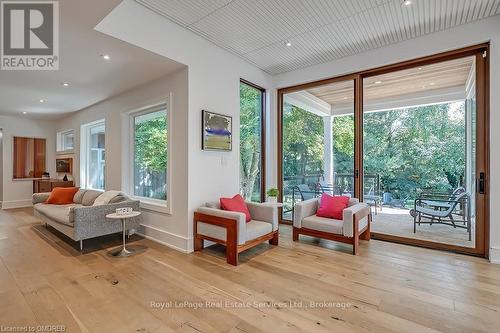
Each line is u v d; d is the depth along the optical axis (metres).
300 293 2.22
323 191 4.45
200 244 3.31
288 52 3.88
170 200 3.50
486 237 3.07
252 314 1.91
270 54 3.96
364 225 3.55
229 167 3.89
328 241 3.75
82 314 1.91
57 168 7.06
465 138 3.50
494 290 2.27
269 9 2.80
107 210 3.48
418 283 2.41
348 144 4.18
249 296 2.17
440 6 2.72
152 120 4.18
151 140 4.20
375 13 2.87
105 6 2.10
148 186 4.29
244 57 4.09
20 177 6.77
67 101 4.96
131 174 4.54
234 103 4.00
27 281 2.44
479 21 2.99
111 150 4.75
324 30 3.25
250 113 4.73
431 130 3.71
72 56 2.96
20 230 4.35
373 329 1.73
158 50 2.90
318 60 4.19
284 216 4.95
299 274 2.61
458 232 3.59
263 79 4.68
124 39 2.60
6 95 4.55
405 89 3.85
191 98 3.30
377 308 1.99
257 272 2.67
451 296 2.17
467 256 3.12
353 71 3.99
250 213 3.71
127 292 2.23
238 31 3.29
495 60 2.90
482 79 3.10
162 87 3.64
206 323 1.80
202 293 2.22
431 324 1.78
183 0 2.64
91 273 2.62
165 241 3.58
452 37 3.15
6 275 2.57
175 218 3.46
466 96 3.46
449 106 3.58
